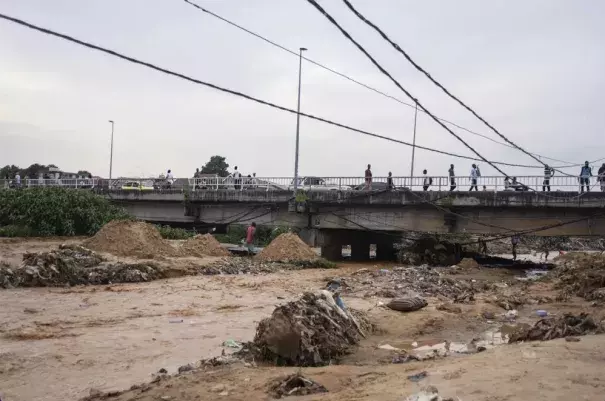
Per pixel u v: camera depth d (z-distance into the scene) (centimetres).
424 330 1429
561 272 2617
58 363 1055
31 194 3778
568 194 2912
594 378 752
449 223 3284
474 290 2242
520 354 914
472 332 1432
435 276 2567
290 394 802
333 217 3675
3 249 2894
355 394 763
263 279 2438
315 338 1130
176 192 4272
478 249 4562
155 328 1384
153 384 887
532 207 3022
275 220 3916
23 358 1079
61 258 2145
